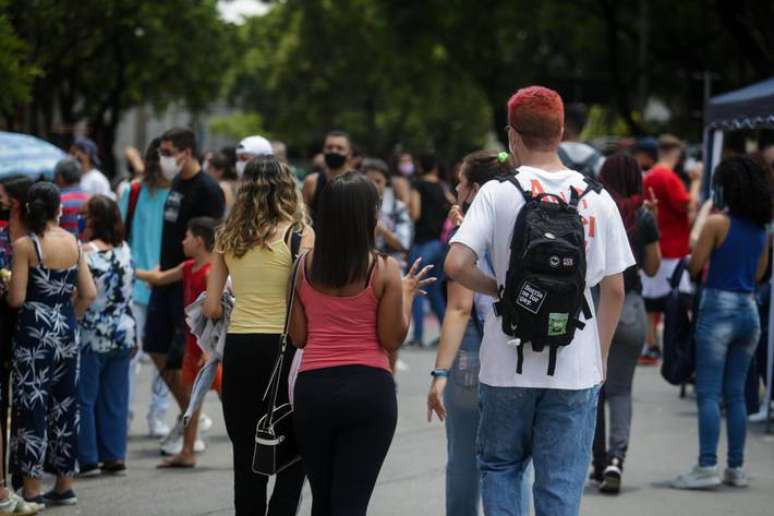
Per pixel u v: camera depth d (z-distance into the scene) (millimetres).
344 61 135375
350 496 15680
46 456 22906
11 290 21984
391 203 43125
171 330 27125
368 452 15766
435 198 43281
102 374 25500
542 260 13688
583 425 14406
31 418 22219
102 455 25625
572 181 14367
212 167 36594
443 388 16766
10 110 35719
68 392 22906
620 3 82875
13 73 33750
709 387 24250
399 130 152375
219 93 89312
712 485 24500
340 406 15648
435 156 43719
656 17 82188
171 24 75312
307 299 15906
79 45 65125
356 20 132625
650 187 39219
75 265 22688
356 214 15602
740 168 23688
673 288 24812
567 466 14312
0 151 39375
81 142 37469
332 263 15648
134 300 29625
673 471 26031
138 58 75875
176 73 80938
